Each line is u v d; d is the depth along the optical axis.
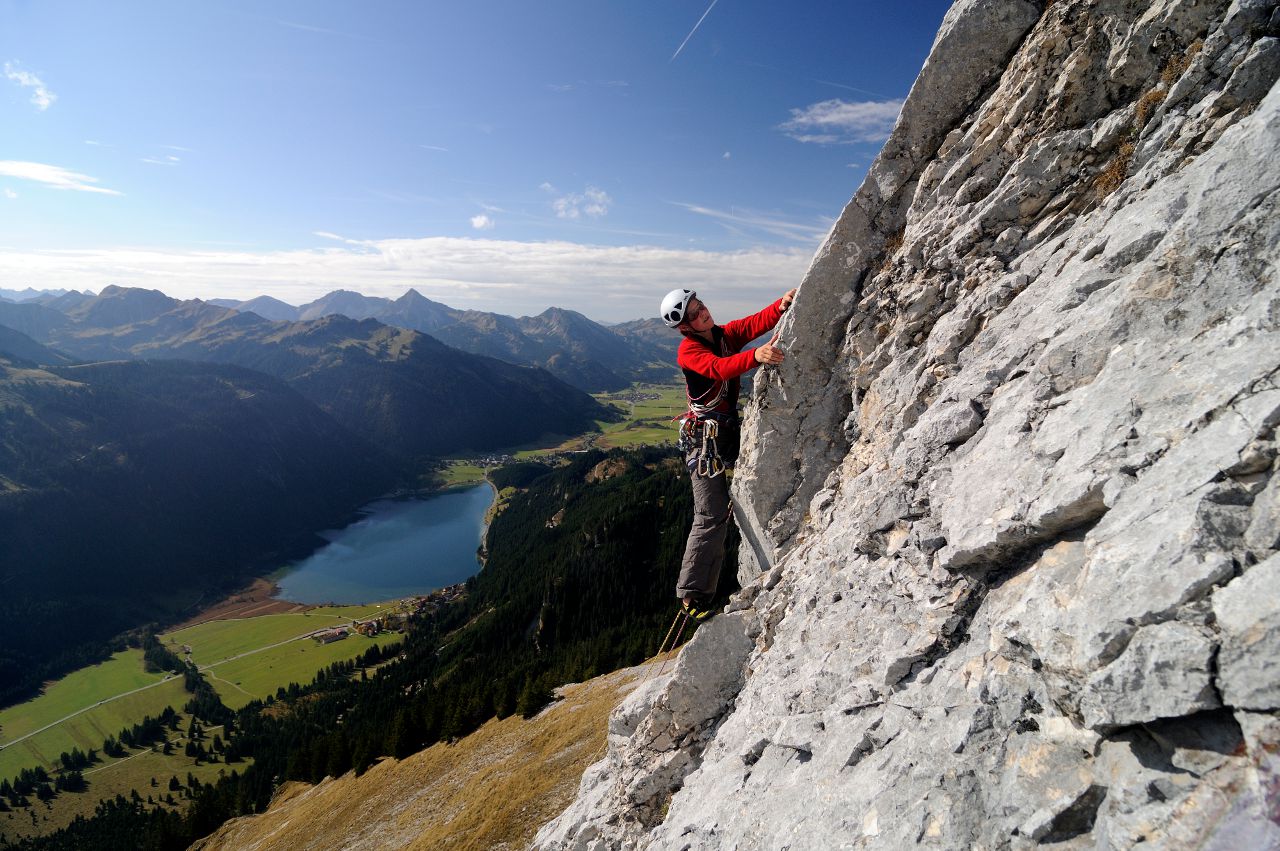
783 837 5.62
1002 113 7.37
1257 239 4.45
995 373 6.27
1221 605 3.24
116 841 111.88
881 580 6.78
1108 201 6.35
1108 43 6.56
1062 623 4.02
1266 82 5.42
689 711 10.27
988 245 7.46
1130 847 3.24
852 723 5.98
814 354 9.28
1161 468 4.04
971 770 4.35
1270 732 2.92
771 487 9.96
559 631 134.00
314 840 59.12
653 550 156.88
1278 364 3.79
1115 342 5.09
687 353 7.89
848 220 8.75
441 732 75.12
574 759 41.94
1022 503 4.94
